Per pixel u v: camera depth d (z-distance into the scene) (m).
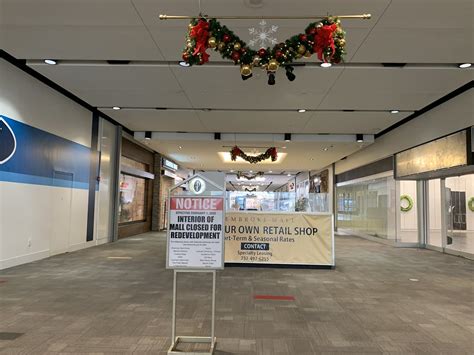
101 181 10.88
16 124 6.86
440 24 4.97
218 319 4.11
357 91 7.84
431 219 11.34
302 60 6.27
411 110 9.27
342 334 3.69
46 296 4.96
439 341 3.53
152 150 16.23
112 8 4.72
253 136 12.63
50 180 8.12
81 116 9.57
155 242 11.84
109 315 4.19
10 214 6.74
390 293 5.42
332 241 7.49
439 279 6.48
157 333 3.64
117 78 7.32
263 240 7.57
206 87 7.76
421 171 9.99
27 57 6.37
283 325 3.93
